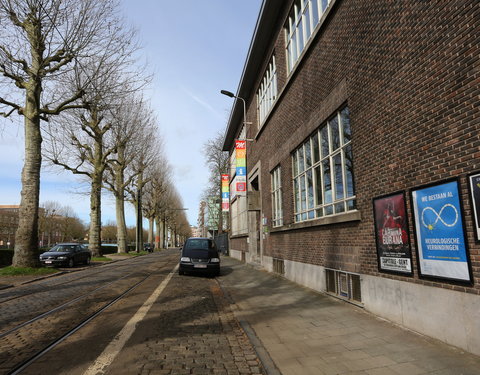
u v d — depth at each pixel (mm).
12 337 5152
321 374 3719
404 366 3816
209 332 5562
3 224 63469
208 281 12305
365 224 6559
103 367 3984
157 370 3926
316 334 5207
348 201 7531
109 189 32562
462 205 4180
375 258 6180
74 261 19000
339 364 3975
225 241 35844
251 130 19938
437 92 4641
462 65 4219
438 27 4629
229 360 4301
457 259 4234
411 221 5148
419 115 5012
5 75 13320
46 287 10445
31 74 13680
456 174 4297
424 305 4852
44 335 5246
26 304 7691
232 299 8469
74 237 72688
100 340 5020
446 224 4422
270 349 4574
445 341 4445
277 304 7648
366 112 6555
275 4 13016
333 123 8352
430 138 4773
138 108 26172
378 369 3777
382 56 6016
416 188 5020
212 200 47531
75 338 5109
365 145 6578
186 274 14359
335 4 7941
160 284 11148
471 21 4090
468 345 4086
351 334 5113
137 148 31812
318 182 9352
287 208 12023
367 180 6504
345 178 7699
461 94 4230
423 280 4879
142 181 40656
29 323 5973
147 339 5098
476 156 3998
